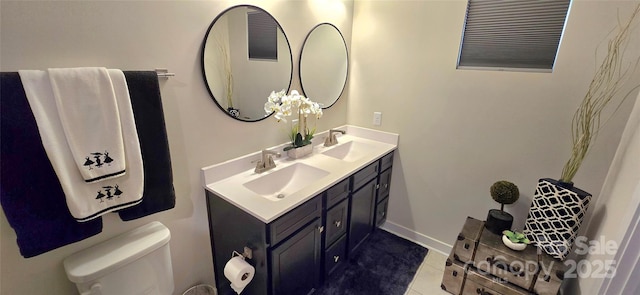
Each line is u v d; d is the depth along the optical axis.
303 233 1.51
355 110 2.52
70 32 0.97
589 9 1.44
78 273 1.05
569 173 1.53
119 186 1.10
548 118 1.66
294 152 1.95
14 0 0.86
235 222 1.45
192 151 1.44
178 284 1.58
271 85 1.77
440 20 1.91
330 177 1.66
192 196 1.51
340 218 1.82
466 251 1.75
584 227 1.64
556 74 1.59
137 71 1.10
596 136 1.53
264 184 1.68
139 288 1.23
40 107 0.89
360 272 2.05
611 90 1.44
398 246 2.36
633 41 1.36
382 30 2.18
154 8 1.16
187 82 1.34
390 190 2.48
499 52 1.76
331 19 2.10
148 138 1.17
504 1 1.68
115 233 1.25
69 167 0.97
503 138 1.84
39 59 0.93
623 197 1.16
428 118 2.13
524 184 1.84
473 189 2.05
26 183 0.92
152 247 1.22
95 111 0.99
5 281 1.01
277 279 1.42
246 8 1.52
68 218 1.03
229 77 1.52
